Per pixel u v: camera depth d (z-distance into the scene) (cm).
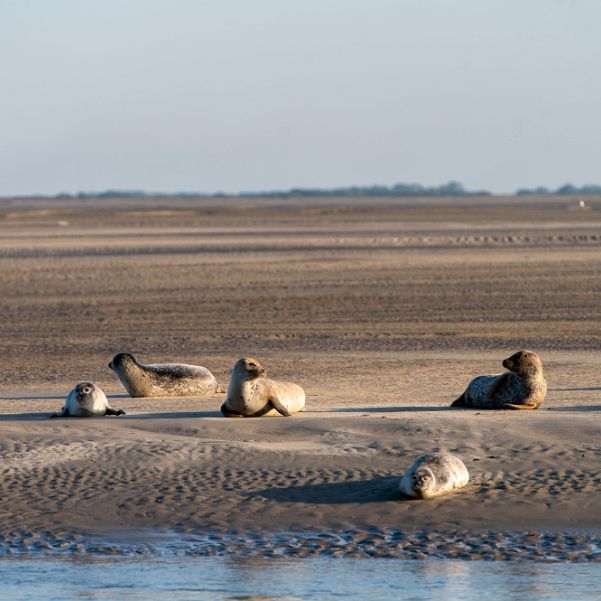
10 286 15612
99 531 4250
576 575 3709
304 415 5844
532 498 4431
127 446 5184
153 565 3894
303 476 4750
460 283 15350
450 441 5147
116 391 7431
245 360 5759
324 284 15388
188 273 16825
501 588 3594
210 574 3791
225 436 5375
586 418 5500
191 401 6775
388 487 4594
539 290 14525
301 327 11531
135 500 4538
